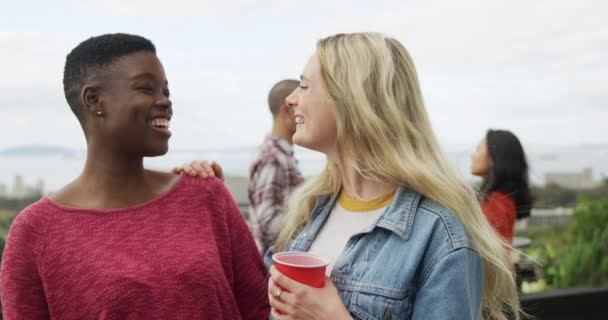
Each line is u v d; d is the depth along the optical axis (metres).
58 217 1.20
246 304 1.48
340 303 1.12
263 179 2.99
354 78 1.23
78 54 1.24
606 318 4.45
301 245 1.41
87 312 1.15
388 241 1.23
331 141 1.32
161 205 1.31
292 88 3.04
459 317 1.10
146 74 1.23
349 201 1.39
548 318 4.29
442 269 1.13
